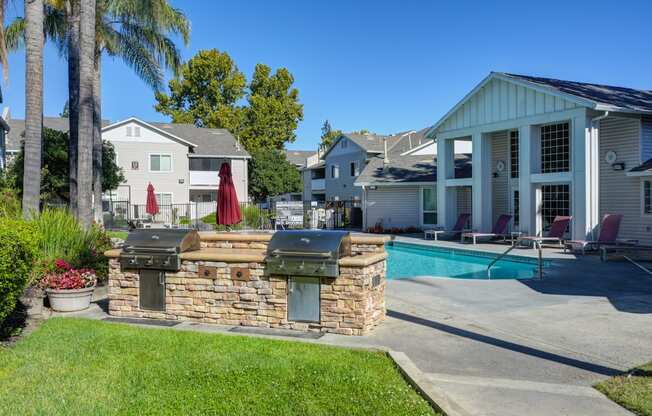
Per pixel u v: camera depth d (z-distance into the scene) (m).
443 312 7.90
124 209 36.31
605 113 15.50
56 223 10.30
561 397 4.51
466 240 21.42
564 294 9.30
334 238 6.68
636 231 16.31
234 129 55.38
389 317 7.56
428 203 28.11
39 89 12.29
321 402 4.36
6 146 33.69
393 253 19.97
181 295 7.36
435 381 4.93
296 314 6.78
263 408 4.24
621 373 5.10
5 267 5.78
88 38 13.23
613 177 17.06
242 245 8.34
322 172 51.66
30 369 5.20
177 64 23.09
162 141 38.78
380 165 31.20
